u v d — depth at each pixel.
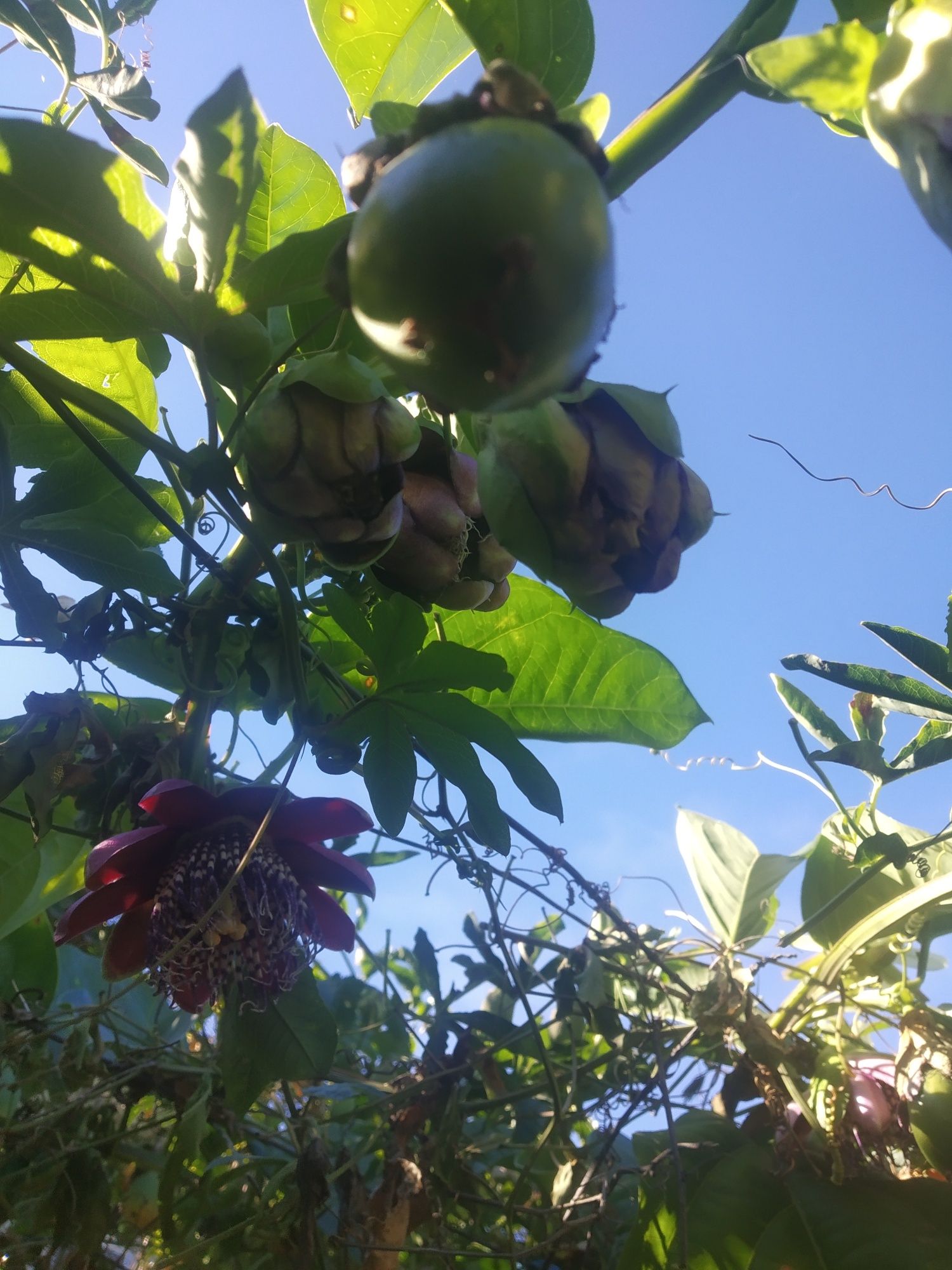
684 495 0.25
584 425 0.24
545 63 0.28
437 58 0.36
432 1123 0.40
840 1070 0.37
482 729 0.32
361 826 0.32
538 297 0.17
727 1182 0.36
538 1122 0.46
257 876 0.31
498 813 0.33
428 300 0.17
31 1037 0.37
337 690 0.36
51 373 0.27
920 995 0.40
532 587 0.42
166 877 0.31
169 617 0.34
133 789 0.32
